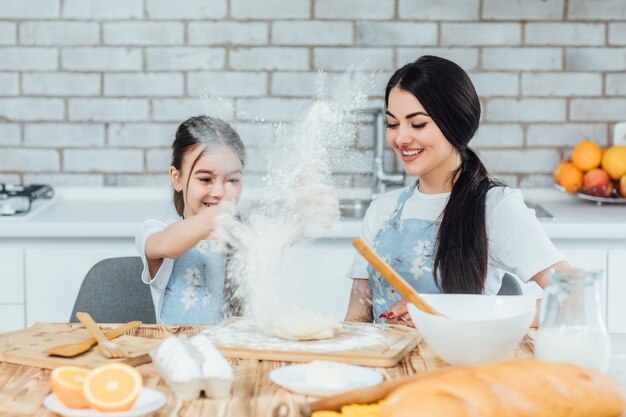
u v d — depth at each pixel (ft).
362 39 12.58
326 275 10.63
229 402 4.72
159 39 12.67
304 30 12.58
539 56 12.66
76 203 12.51
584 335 4.79
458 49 12.62
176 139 8.61
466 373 4.24
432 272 7.91
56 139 12.86
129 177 12.94
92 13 12.64
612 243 10.95
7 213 11.18
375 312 8.24
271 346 5.69
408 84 7.69
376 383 4.95
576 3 12.58
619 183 12.21
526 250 7.66
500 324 5.16
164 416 4.51
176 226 7.59
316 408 4.50
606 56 12.67
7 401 4.79
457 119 7.70
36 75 12.75
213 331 6.17
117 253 11.04
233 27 12.60
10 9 12.62
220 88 12.70
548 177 12.87
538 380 4.19
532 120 12.77
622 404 4.29
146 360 5.49
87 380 4.56
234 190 8.52
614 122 12.78
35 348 5.68
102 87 12.77
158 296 8.20
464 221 7.66
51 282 11.04
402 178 12.39
